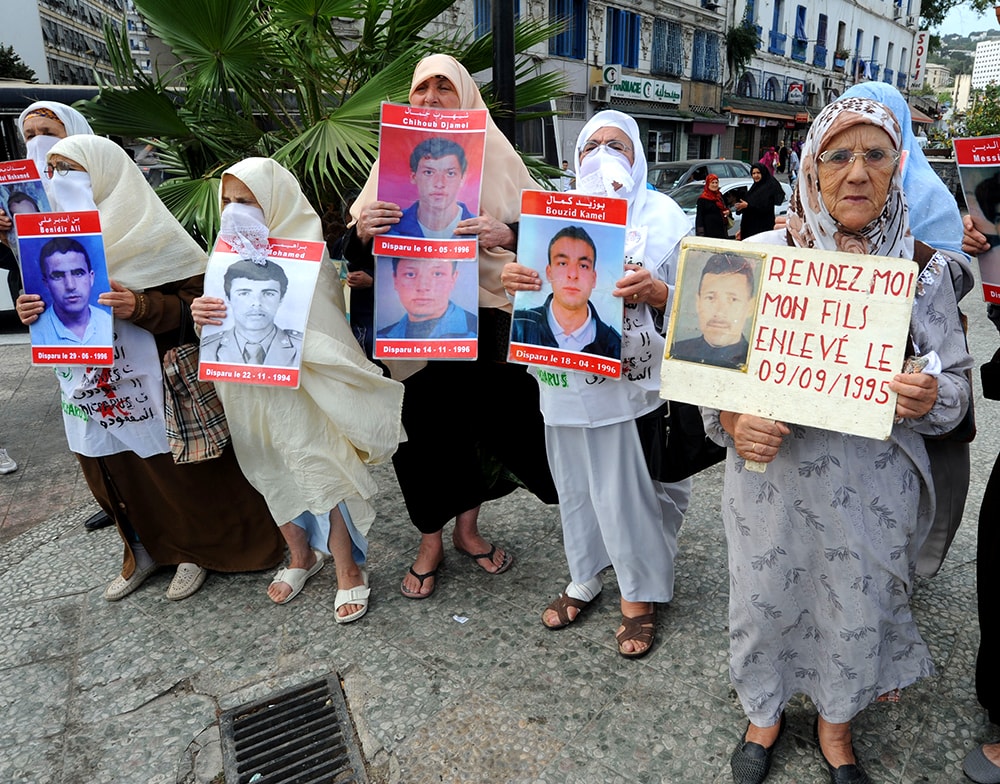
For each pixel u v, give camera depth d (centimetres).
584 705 214
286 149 359
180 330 254
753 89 2444
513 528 318
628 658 232
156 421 258
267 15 387
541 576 281
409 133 219
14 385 551
